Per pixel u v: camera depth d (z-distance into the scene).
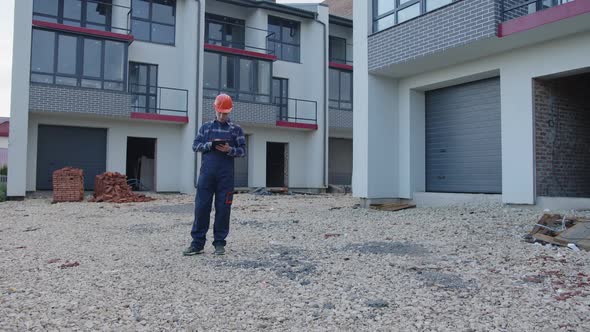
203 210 5.27
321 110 21.91
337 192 21.92
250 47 20.89
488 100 9.81
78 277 4.37
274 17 22.11
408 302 3.55
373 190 10.89
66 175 14.58
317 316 3.29
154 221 8.89
